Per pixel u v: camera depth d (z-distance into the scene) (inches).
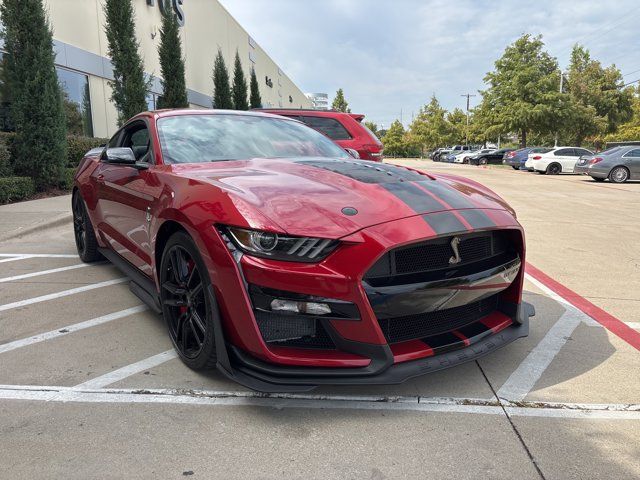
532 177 853.8
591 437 83.7
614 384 103.0
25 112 381.7
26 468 74.0
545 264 215.0
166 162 125.0
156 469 74.2
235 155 132.3
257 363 86.3
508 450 79.7
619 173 709.3
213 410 91.1
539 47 1434.5
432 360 90.7
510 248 107.0
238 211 88.1
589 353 118.9
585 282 185.6
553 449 80.1
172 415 89.3
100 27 580.1
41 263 204.1
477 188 118.6
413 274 89.0
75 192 200.4
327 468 75.0
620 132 1755.7
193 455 77.7
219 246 88.0
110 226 158.1
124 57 520.7
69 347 119.6
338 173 111.1
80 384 100.6
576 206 430.9
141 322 136.8
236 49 1211.9
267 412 90.7
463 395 97.7
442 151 1956.2
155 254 114.9
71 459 76.4
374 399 95.7
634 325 138.8
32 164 386.6
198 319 100.3
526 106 1395.2
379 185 103.0
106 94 595.5
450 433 84.5
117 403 93.2
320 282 82.5
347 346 85.8
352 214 88.7
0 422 86.6
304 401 94.7
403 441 82.0
